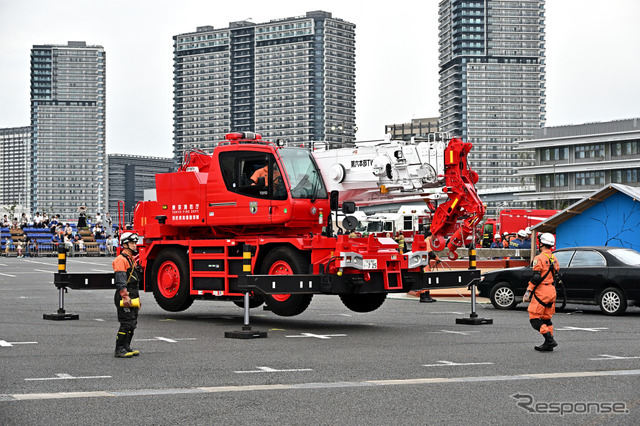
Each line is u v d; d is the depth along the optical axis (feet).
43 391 30.50
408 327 54.49
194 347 43.50
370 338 47.88
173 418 25.90
